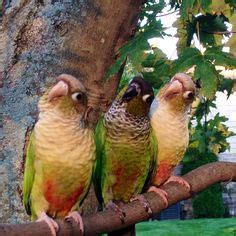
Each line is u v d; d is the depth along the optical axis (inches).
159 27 31.3
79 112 26.0
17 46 30.1
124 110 29.5
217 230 105.6
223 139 47.2
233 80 42.3
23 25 30.2
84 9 30.5
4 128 29.8
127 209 27.4
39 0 30.3
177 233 102.8
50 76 30.0
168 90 30.9
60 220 24.9
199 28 38.3
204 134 45.8
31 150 26.6
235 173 31.3
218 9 38.4
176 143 30.9
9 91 30.0
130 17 31.5
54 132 25.9
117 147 29.7
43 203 26.9
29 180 26.9
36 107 29.8
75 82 25.9
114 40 31.2
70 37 30.4
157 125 30.8
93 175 27.7
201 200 127.8
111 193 30.4
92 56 30.8
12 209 29.4
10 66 30.1
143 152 30.0
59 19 30.3
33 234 23.7
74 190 26.6
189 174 30.4
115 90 32.0
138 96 29.0
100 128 30.2
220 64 31.7
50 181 26.4
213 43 38.3
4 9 30.6
